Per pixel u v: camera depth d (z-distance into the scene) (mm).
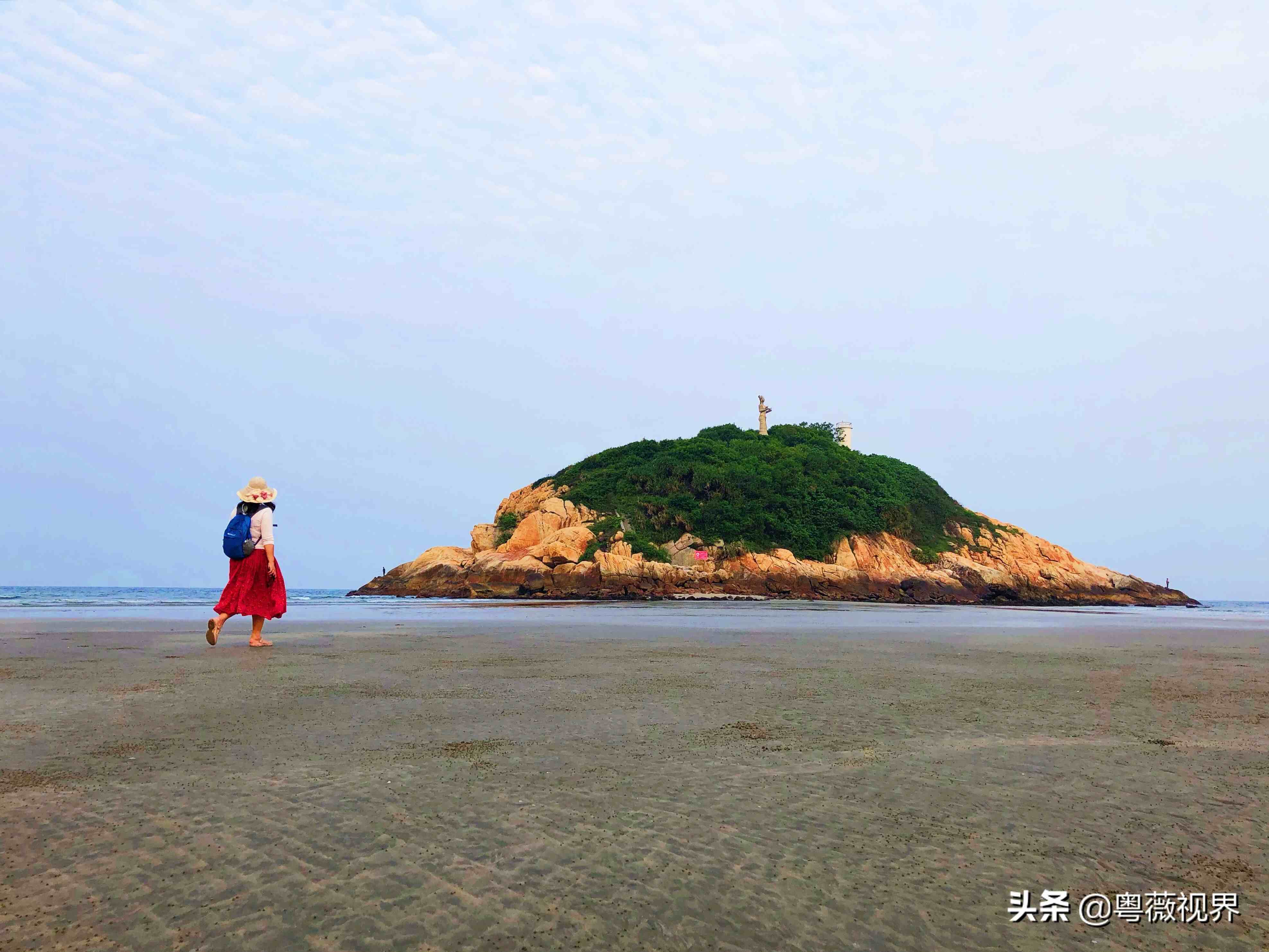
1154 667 11398
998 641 16734
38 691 7758
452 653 12242
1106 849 3580
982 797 4344
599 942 2633
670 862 3361
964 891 3105
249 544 12758
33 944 2545
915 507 88188
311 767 4820
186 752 5195
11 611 27984
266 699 7340
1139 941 2695
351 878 3148
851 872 3277
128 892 2982
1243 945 2674
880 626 23500
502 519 87500
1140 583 84688
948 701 7742
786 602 65750
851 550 79750
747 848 3535
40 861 3273
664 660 11516
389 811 3982
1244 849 3588
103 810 3941
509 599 70688
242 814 3902
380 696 7625
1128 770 4961
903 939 2691
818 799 4281
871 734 6004
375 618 24531
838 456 92750
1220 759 5289
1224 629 23875
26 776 4555
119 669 9680
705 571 76188
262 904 2898
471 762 5000
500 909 2877
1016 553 86500
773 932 2736
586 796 4273
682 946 2615
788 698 7820
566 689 8258
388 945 2586
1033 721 6637
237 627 19000
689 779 4656
